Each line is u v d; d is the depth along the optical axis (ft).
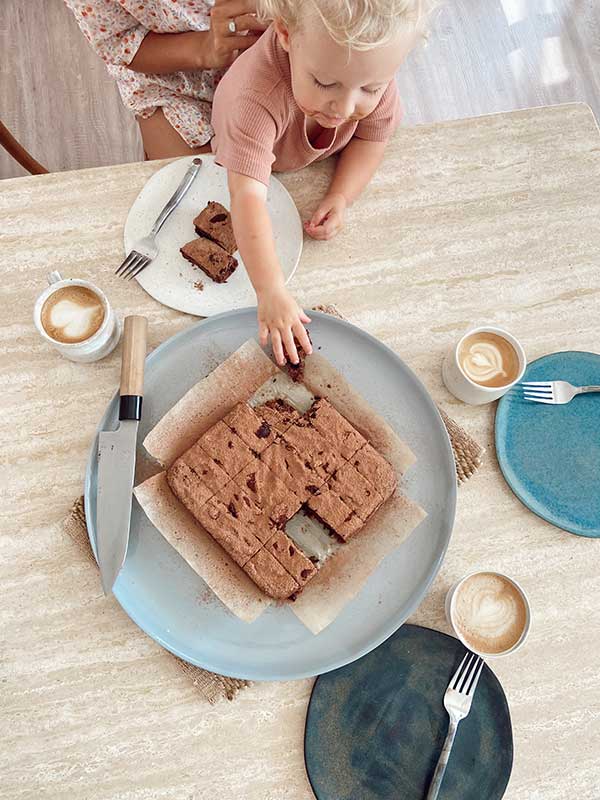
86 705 3.23
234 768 3.19
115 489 3.33
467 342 3.67
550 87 8.18
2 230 3.85
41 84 7.55
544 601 3.49
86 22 4.75
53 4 7.80
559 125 4.25
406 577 3.40
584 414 3.75
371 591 3.38
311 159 4.12
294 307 3.59
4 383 3.63
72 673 3.26
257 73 3.83
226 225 3.82
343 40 3.01
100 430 3.43
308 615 3.33
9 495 3.48
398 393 3.67
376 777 3.17
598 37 8.44
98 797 3.13
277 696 3.28
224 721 3.24
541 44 8.36
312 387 3.66
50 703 3.22
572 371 3.80
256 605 3.34
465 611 3.35
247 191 3.76
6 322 3.73
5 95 7.51
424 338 3.86
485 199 4.09
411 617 3.45
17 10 7.78
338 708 3.24
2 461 3.53
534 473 3.65
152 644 3.32
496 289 3.95
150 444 3.51
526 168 4.17
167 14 4.70
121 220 3.91
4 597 3.34
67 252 3.84
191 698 3.26
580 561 3.56
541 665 3.39
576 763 3.26
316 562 3.43
